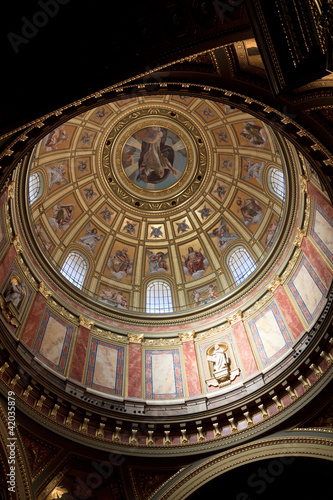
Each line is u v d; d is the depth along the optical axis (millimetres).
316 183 18391
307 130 12406
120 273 27109
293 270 20828
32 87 9352
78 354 20219
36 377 16766
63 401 17062
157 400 19906
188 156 28844
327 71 9852
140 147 29047
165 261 28078
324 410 16062
